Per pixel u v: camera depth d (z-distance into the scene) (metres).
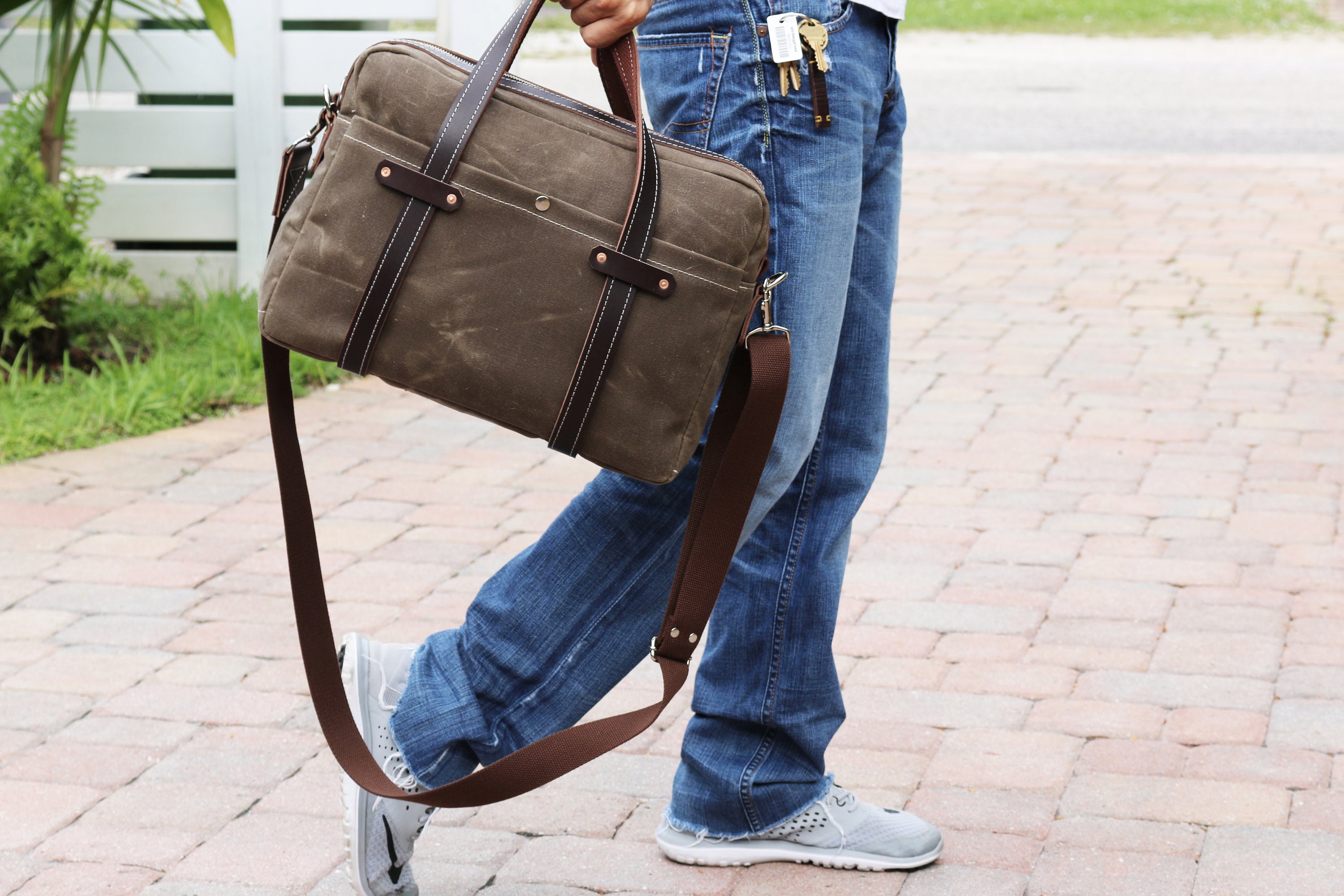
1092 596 3.69
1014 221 8.07
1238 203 8.34
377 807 2.13
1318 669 3.26
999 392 5.38
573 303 1.83
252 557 4.03
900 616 3.61
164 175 6.43
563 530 2.14
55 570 3.92
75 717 3.11
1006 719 3.08
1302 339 5.91
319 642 2.12
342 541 4.15
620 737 1.87
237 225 6.16
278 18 5.96
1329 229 7.69
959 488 4.48
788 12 2.03
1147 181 8.98
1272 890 2.42
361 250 1.84
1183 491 4.40
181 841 2.62
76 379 5.36
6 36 6.20
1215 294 6.57
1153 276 6.91
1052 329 6.14
